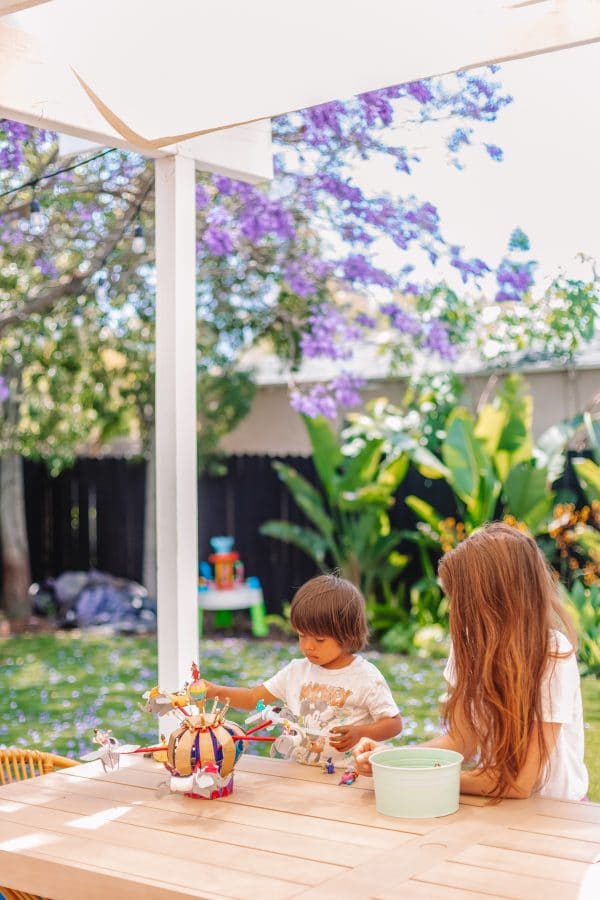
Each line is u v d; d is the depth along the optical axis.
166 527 3.03
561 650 2.12
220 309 7.28
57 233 5.98
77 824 1.98
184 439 3.04
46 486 9.66
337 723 2.54
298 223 5.23
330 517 8.20
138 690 6.43
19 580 9.21
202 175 5.15
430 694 5.81
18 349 7.78
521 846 1.78
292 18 2.50
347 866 1.71
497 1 2.30
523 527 6.71
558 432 6.98
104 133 2.83
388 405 8.50
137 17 2.57
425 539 7.48
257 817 1.99
